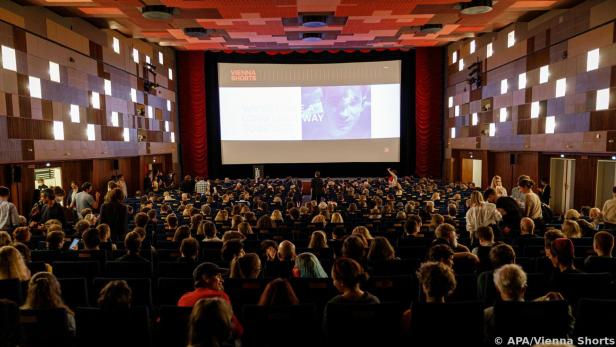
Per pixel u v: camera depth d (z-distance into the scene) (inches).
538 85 634.8
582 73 536.7
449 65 990.4
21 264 158.7
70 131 574.9
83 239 218.1
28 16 496.4
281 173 1099.9
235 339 118.1
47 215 336.2
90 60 632.4
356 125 1027.3
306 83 1023.6
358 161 1035.3
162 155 944.9
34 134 498.9
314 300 165.6
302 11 603.2
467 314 114.7
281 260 202.1
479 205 266.1
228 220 371.2
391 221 349.4
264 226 312.2
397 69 1018.1
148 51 846.5
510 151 729.6
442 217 297.6
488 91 795.4
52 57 539.8
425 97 1027.9
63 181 602.2
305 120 1027.3
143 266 195.0
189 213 392.5
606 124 493.4
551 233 177.3
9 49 461.4
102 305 120.2
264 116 1028.5
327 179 900.0
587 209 406.9
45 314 120.8
